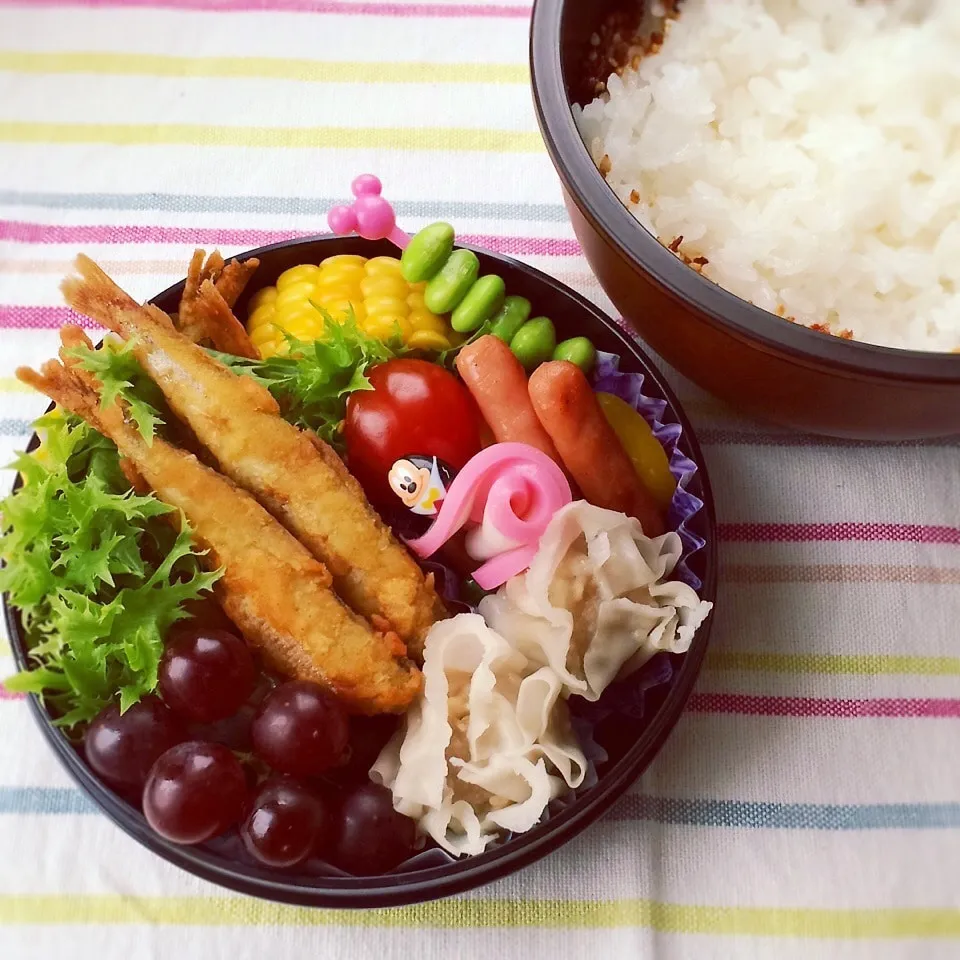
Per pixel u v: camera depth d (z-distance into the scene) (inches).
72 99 13.6
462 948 10.8
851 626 11.7
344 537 10.4
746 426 12.3
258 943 10.8
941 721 11.4
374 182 11.6
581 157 10.1
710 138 11.9
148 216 13.1
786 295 11.4
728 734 11.3
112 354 10.5
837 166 11.5
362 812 10.0
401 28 13.9
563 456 11.1
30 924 10.8
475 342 11.2
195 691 9.9
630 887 10.9
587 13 11.5
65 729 10.4
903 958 10.8
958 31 11.8
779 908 10.9
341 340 11.1
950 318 11.2
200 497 10.3
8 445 12.3
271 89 13.6
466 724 10.4
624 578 10.6
